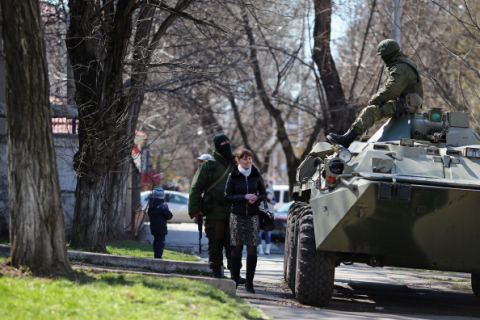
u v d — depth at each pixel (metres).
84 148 19.03
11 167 10.66
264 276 18.62
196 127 52.44
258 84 37.78
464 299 15.85
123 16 18.02
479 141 14.45
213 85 31.67
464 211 12.04
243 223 13.57
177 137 52.72
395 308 13.73
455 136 14.28
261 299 13.32
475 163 13.09
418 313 13.06
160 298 9.72
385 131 14.87
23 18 10.44
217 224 13.95
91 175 19.16
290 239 15.24
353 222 12.20
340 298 15.04
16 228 10.68
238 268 14.00
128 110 21.00
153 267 13.52
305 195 16.31
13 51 10.46
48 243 10.70
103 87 18.62
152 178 29.59
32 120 10.58
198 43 25.95
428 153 13.41
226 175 13.98
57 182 10.85
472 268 12.83
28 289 9.46
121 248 23.50
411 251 12.60
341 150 12.52
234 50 30.53
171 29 29.12
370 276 19.88
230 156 14.09
